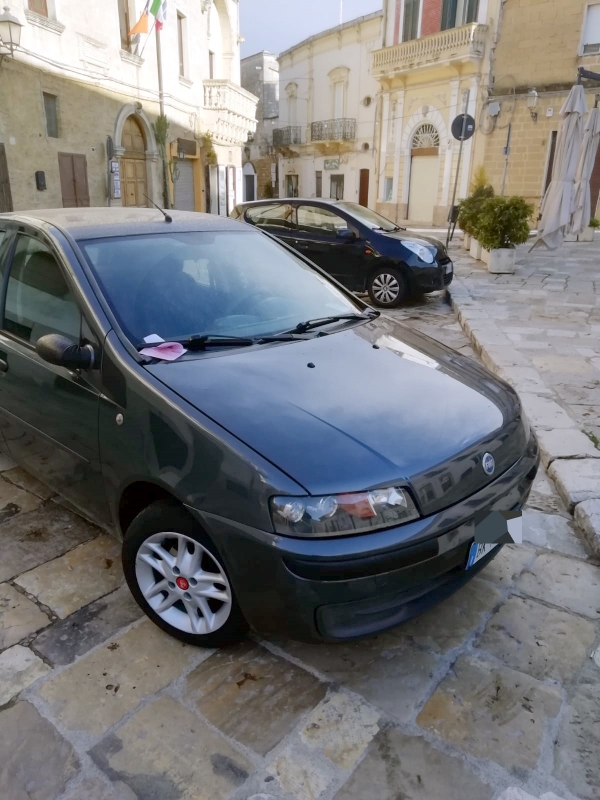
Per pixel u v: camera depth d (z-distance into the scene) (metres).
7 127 12.55
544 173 21.00
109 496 2.56
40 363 2.83
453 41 21.61
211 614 2.33
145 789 1.89
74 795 1.88
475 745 2.05
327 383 2.50
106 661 2.38
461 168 23.28
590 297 9.20
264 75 36.44
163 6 16.16
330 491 1.98
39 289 2.94
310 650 2.45
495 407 2.60
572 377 5.52
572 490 3.49
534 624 2.61
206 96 21.48
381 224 9.23
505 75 21.12
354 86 30.75
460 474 2.21
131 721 2.12
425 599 2.21
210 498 2.10
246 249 3.42
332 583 1.97
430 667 2.38
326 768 1.97
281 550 1.96
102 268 2.79
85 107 15.07
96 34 15.09
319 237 9.05
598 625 2.61
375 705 2.20
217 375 2.44
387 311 8.73
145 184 18.64
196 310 2.85
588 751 2.04
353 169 31.98
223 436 2.12
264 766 1.97
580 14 19.12
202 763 1.98
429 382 2.66
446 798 1.88
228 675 2.32
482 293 9.45
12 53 12.07
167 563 2.38
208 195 22.69
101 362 2.51
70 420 2.67
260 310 3.04
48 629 2.54
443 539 2.10
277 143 35.81
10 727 2.09
